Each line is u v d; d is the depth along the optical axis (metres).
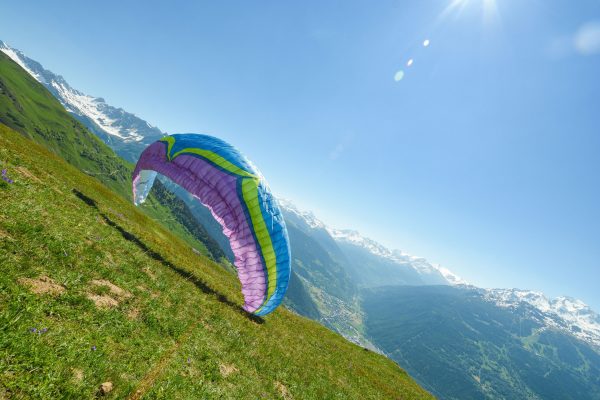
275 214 16.62
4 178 13.59
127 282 12.98
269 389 14.07
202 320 15.83
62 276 9.64
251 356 16.19
